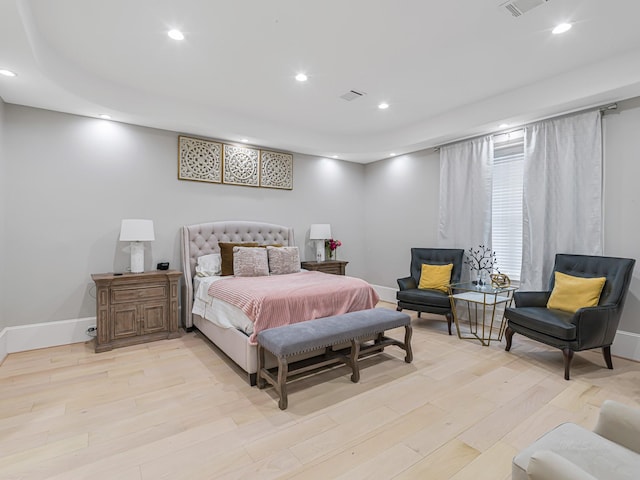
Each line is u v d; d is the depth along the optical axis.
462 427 2.04
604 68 2.93
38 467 1.68
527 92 3.45
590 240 3.32
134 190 3.93
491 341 3.66
